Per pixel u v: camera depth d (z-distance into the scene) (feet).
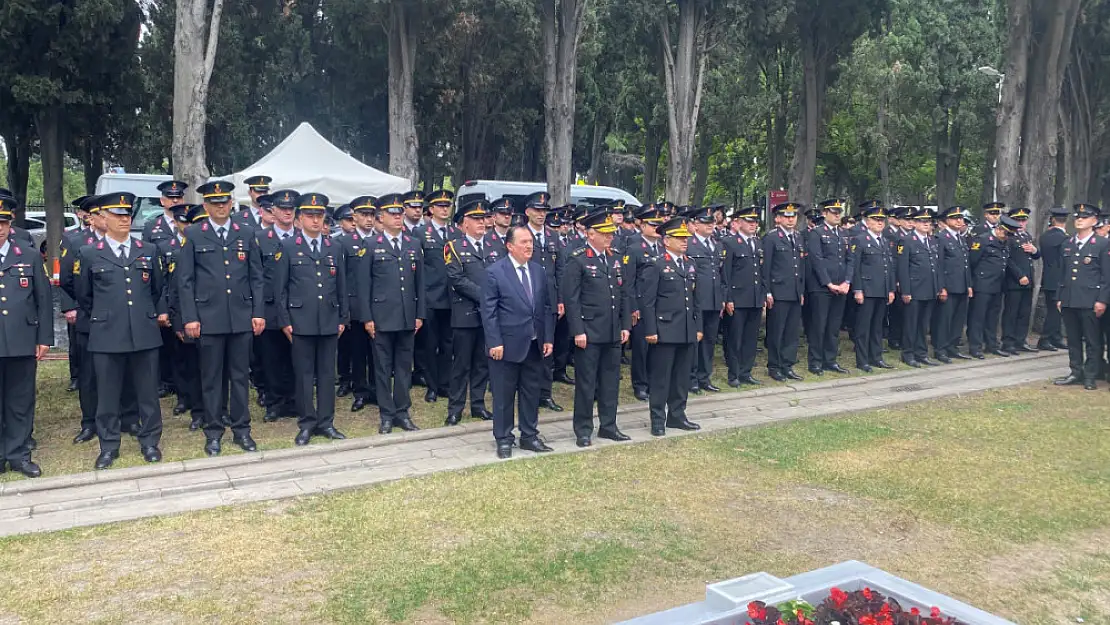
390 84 68.49
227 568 15.69
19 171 67.26
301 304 24.06
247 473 21.56
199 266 23.02
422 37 74.64
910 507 19.51
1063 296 33.99
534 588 15.02
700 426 27.17
